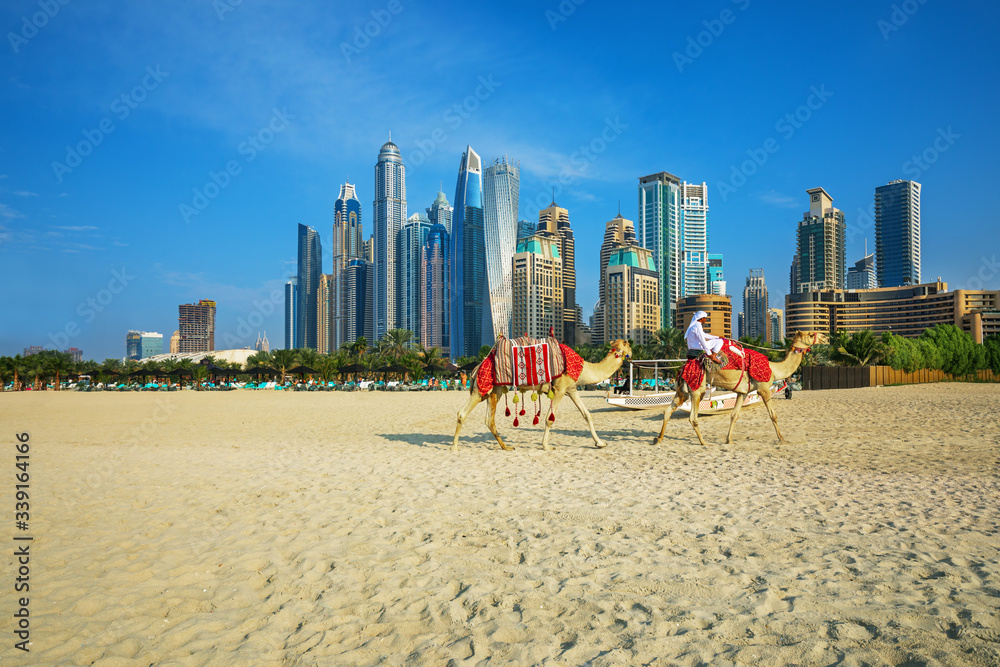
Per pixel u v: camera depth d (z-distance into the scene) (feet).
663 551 17.87
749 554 17.37
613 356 42.93
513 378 40.68
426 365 305.94
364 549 18.70
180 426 67.10
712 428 53.52
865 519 21.09
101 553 18.65
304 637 12.63
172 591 15.49
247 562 17.70
